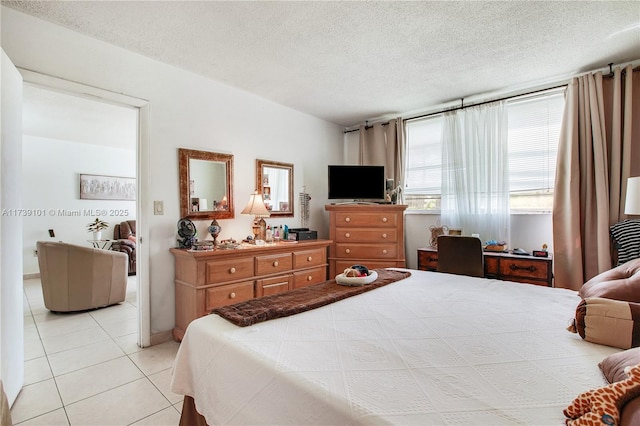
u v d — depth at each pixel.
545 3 1.91
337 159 4.57
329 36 2.28
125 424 1.62
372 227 3.68
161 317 2.66
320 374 0.93
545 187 3.13
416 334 1.22
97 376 2.08
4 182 1.65
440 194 3.80
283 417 0.89
